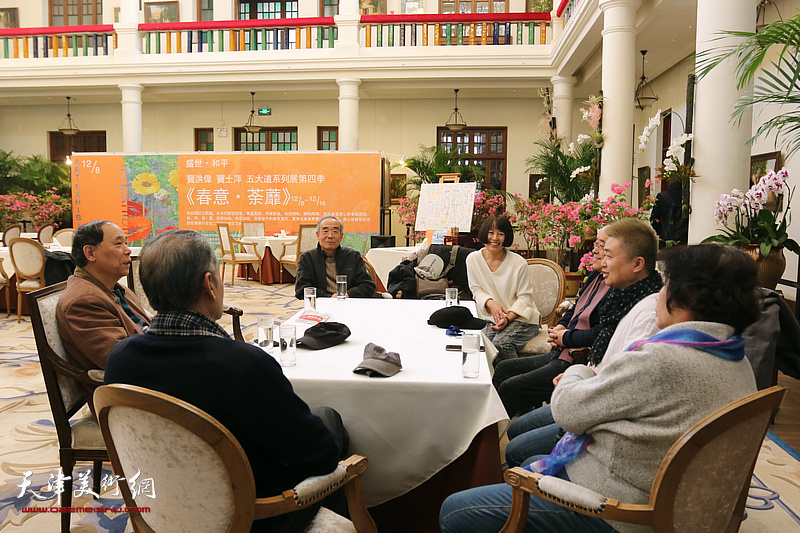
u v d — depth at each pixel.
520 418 2.38
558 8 10.50
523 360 3.12
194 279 1.43
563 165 10.12
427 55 11.07
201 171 10.59
